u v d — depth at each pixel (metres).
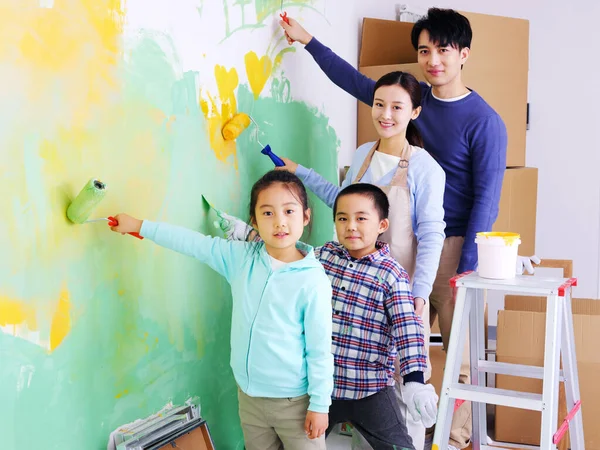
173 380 1.75
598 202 3.92
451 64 2.28
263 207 1.58
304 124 2.44
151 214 1.62
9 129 1.20
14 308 1.23
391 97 2.00
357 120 3.00
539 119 3.99
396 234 2.03
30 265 1.26
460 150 2.32
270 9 2.15
